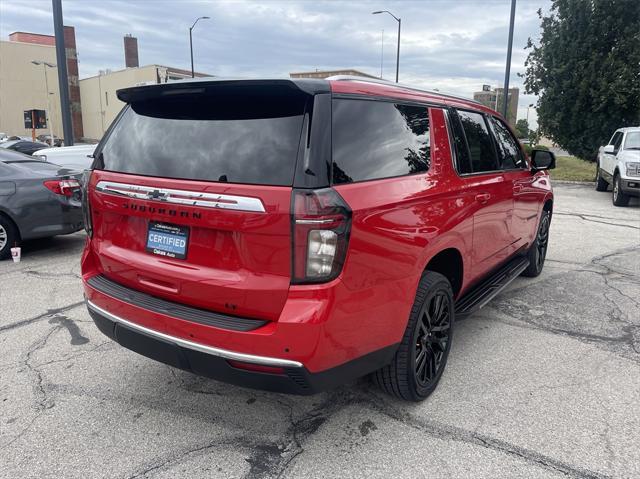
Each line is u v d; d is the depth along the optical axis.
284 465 2.66
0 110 68.62
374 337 2.67
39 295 5.36
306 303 2.34
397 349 2.94
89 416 3.11
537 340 4.25
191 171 2.63
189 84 2.66
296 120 2.45
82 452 2.76
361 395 3.36
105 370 3.70
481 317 4.77
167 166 2.74
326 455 2.74
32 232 6.84
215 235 2.54
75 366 3.75
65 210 7.02
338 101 2.57
